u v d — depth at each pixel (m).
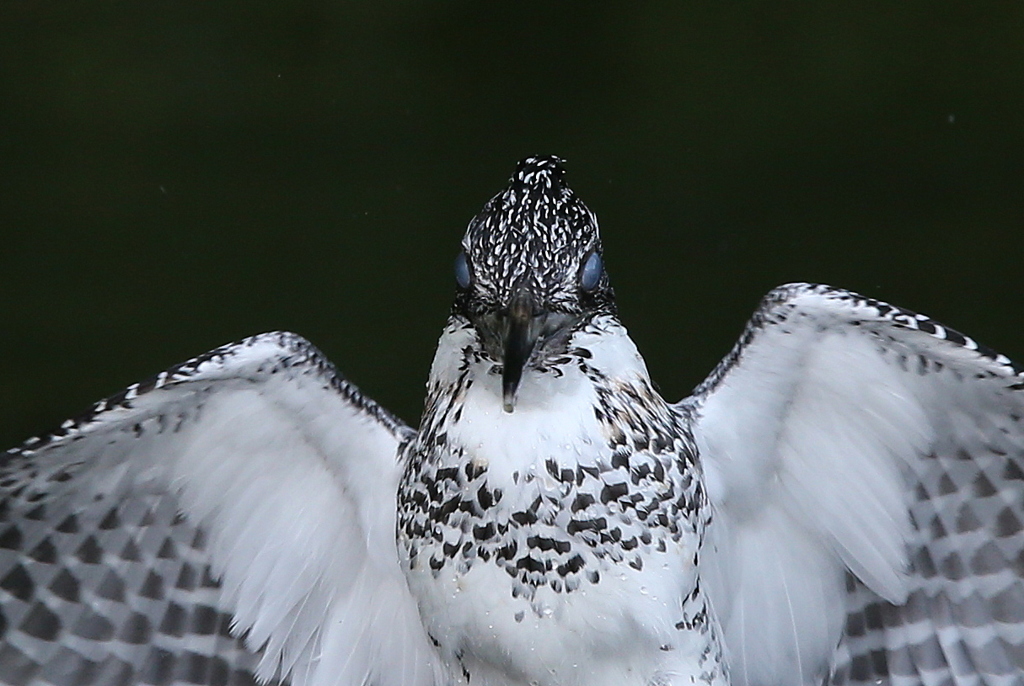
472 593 7.68
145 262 17.80
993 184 18.98
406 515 7.92
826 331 8.13
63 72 21.16
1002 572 8.64
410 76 21.59
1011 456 8.30
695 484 7.95
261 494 8.73
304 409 8.44
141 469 8.45
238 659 8.97
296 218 18.61
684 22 22.64
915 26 22.25
